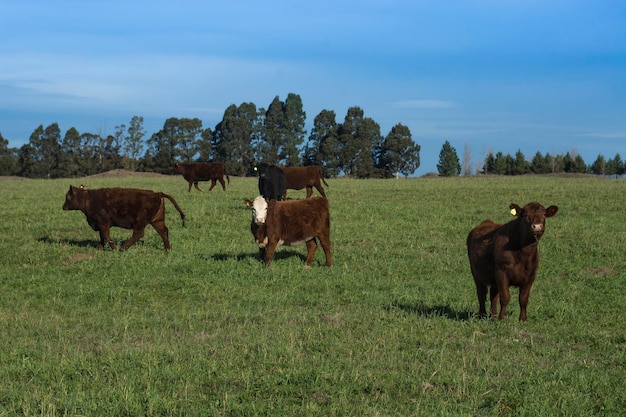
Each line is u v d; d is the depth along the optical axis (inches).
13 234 804.0
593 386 304.5
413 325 419.2
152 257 653.9
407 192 1438.2
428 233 849.5
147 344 370.6
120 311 474.9
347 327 415.8
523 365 334.6
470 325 417.7
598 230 851.4
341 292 537.0
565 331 415.8
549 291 541.3
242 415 271.6
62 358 337.4
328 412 273.1
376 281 573.9
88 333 407.2
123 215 685.3
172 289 543.2
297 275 584.1
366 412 271.0
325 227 626.5
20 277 581.6
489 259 425.4
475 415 272.2
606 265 659.4
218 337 391.2
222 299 508.7
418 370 324.2
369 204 1164.5
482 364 332.8
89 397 286.4
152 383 304.2
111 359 334.0
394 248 739.4
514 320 430.6
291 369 319.3
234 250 705.6
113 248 692.7
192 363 331.0
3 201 1214.3
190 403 282.0
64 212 1026.1
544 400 285.3
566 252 719.1
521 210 394.6
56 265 626.5
